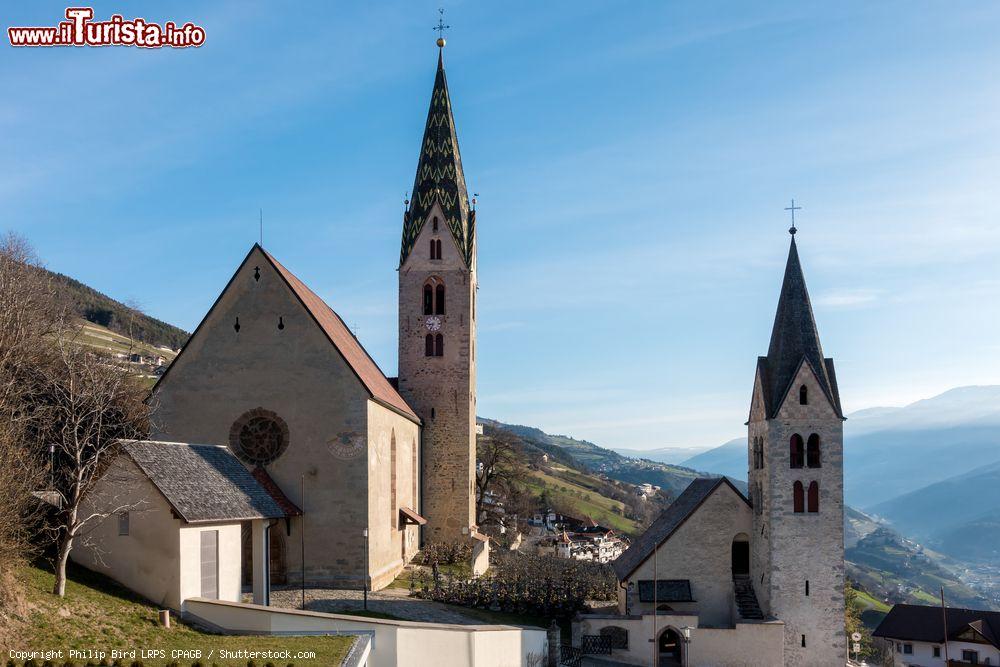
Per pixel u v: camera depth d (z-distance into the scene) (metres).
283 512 49.38
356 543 54.84
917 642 85.00
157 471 37.78
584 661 52.31
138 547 36.47
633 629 53.69
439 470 77.94
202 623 35.69
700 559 59.09
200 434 56.62
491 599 55.69
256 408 56.47
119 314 127.19
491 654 39.84
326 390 56.09
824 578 56.28
